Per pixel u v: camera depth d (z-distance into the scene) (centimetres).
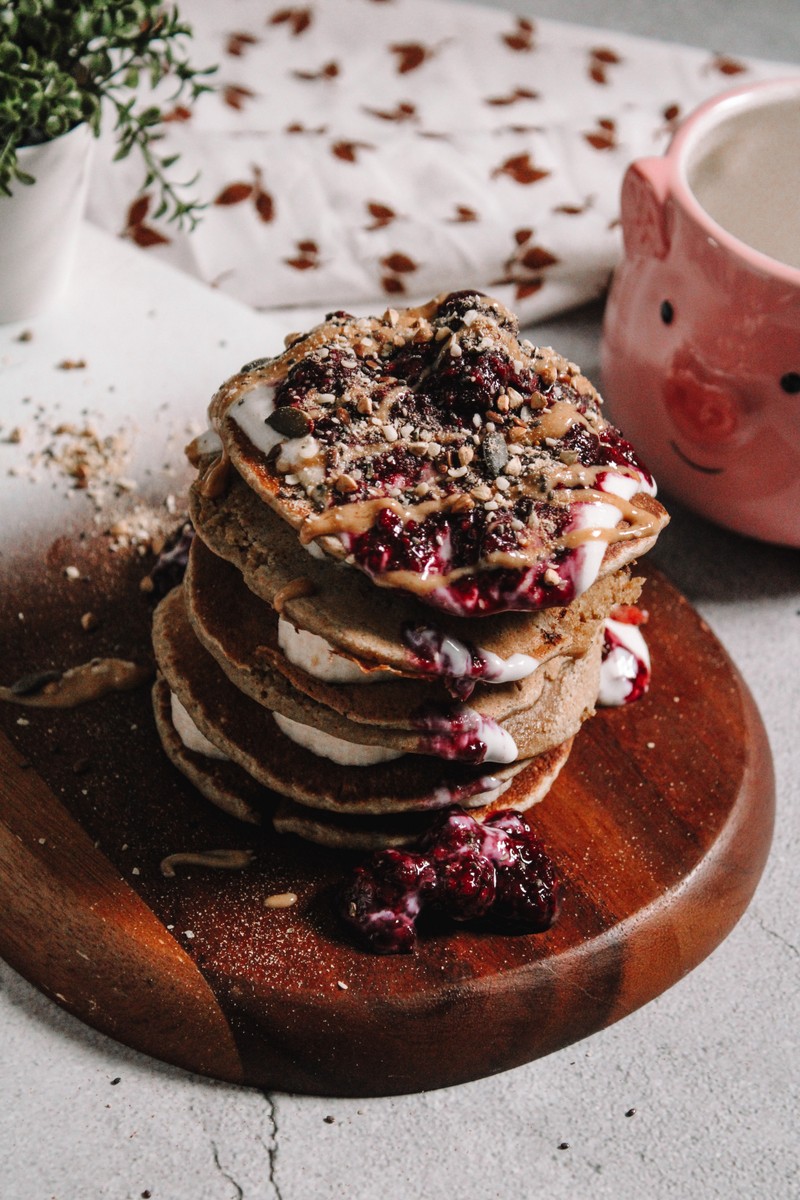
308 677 61
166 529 71
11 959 62
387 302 81
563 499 60
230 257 81
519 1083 62
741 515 72
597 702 67
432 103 87
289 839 64
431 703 61
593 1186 60
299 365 62
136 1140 60
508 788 64
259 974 61
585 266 81
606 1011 62
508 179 84
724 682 68
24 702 66
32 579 69
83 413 74
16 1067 60
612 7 96
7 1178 59
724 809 65
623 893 63
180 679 64
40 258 74
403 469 60
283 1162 60
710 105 71
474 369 61
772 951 65
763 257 66
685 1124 61
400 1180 60
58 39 70
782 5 97
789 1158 61
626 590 63
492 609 59
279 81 87
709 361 69
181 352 76
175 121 83
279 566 60
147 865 63
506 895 62
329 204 82
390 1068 61
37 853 62
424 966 61
